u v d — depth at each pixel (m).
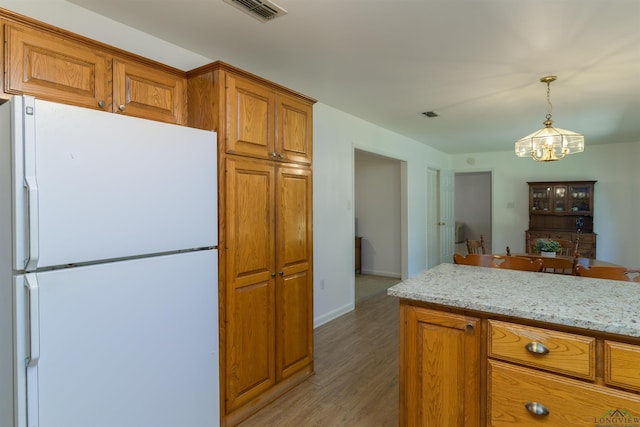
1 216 1.27
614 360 1.23
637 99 3.56
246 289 2.12
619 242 5.91
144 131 1.57
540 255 3.73
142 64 1.94
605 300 1.49
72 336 1.33
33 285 1.22
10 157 1.22
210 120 2.00
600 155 6.05
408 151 5.72
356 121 4.38
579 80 3.03
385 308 4.42
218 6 1.94
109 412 1.44
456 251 8.98
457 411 1.55
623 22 2.08
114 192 1.46
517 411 1.41
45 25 1.57
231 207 2.02
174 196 1.70
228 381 2.00
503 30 2.19
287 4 1.92
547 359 1.34
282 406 2.25
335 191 4.04
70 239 1.32
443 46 2.42
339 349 3.16
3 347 1.26
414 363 1.66
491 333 1.46
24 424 1.21
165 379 1.65
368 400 2.32
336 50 2.50
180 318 1.72
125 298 1.49
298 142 2.53
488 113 4.12
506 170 6.87
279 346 2.36
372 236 6.36
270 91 2.29
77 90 1.69
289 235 2.45
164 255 1.66
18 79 1.50
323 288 3.86
